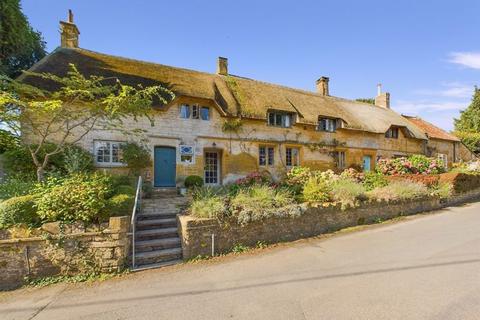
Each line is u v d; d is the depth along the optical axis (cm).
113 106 838
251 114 1583
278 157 1705
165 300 465
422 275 517
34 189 663
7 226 557
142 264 643
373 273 539
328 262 617
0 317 429
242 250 734
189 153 1433
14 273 545
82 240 585
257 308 423
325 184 1027
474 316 372
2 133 937
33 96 939
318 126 1884
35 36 1594
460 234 796
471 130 3350
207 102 1491
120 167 1252
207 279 550
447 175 1423
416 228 902
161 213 841
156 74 1505
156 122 1355
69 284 549
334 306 416
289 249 735
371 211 1027
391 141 2216
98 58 1435
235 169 1558
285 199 872
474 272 521
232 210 743
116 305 455
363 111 2288
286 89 2050
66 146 1041
